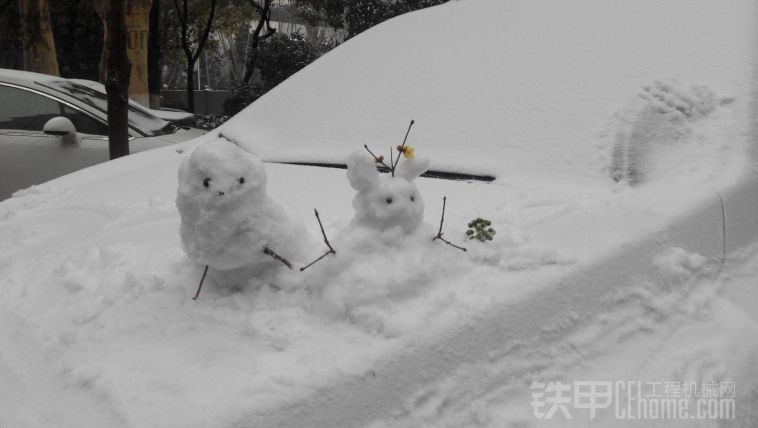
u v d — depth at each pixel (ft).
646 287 7.56
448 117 12.19
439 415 5.70
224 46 106.83
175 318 6.40
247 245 6.54
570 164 10.41
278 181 11.68
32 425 5.11
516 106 11.75
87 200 12.10
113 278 7.23
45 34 48.60
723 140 10.33
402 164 7.10
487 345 6.23
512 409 5.93
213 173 6.31
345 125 13.23
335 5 70.33
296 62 51.01
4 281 8.02
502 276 6.95
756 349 7.20
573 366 6.52
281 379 5.36
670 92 11.03
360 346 5.85
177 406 5.09
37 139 22.12
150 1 46.01
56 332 6.34
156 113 29.25
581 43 12.53
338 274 6.52
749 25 11.85
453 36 14.29
